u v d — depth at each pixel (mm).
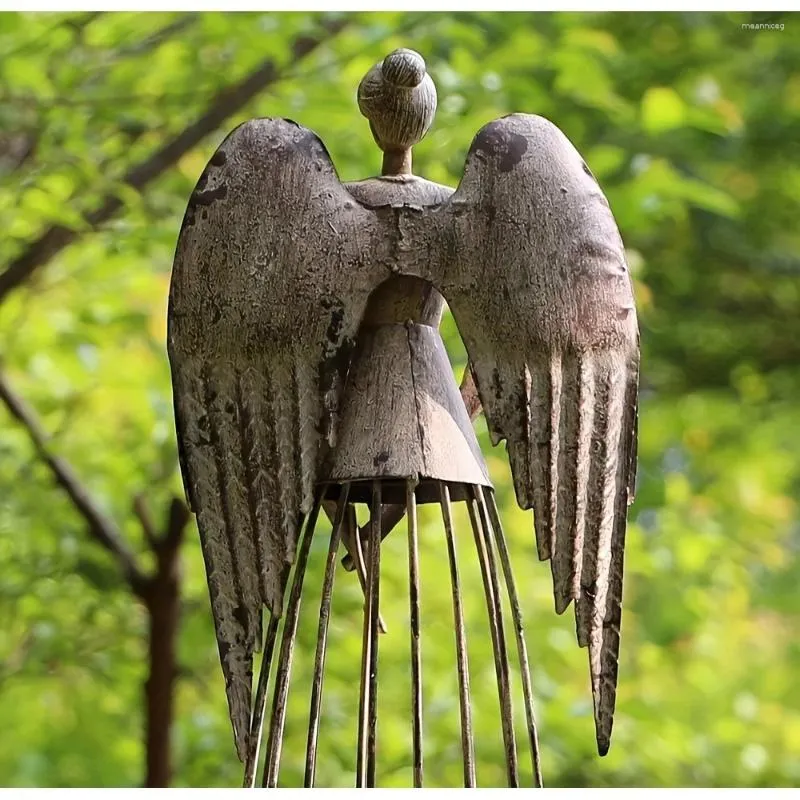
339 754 8516
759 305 15719
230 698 3287
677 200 9438
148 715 8133
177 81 8258
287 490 3260
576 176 3260
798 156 13336
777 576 16328
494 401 3242
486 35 8953
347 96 8320
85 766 10273
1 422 9055
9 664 9172
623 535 3295
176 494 8188
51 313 9070
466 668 3264
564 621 10031
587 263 3219
